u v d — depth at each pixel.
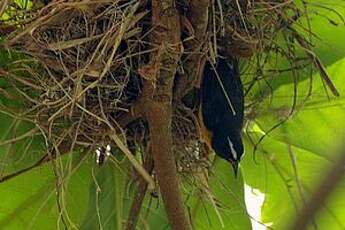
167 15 6.41
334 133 7.74
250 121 7.52
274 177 7.89
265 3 6.85
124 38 6.63
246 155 7.76
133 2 6.64
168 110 6.59
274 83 7.39
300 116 7.72
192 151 7.14
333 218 7.83
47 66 6.74
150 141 6.88
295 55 7.16
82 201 7.45
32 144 7.27
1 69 6.85
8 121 7.21
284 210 7.94
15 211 7.54
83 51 6.71
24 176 7.45
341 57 7.57
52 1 6.69
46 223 7.53
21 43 6.79
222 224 7.14
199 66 6.70
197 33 6.53
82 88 6.71
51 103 6.70
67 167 7.20
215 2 6.72
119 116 6.90
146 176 6.75
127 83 6.86
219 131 6.88
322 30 7.54
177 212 6.66
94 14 6.66
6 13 6.87
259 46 6.92
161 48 6.44
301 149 7.82
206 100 6.89
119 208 7.29
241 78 7.31
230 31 6.79
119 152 7.24
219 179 7.52
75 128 6.88
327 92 7.38
